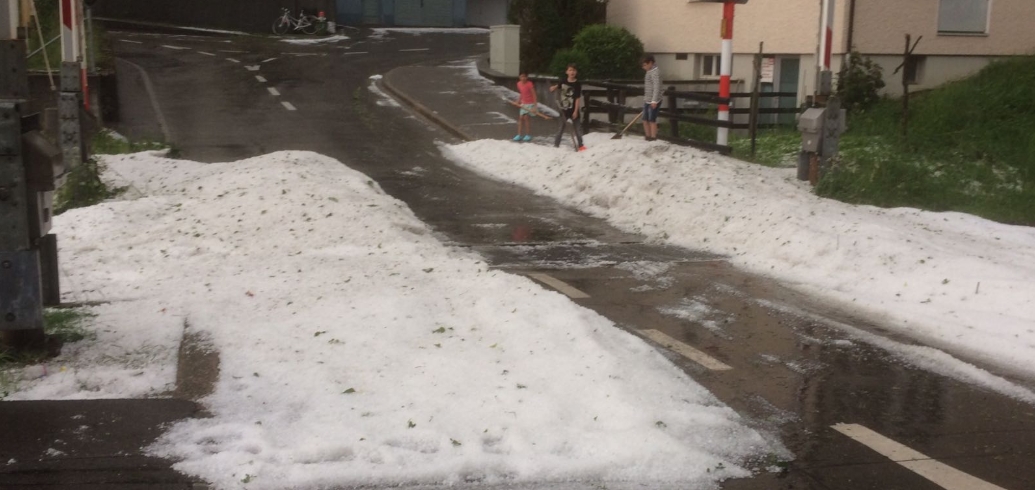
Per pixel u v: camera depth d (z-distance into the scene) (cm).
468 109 2427
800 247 991
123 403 552
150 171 1465
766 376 649
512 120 2272
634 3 2762
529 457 495
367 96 2722
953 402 606
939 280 867
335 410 543
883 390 626
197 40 3928
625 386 582
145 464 479
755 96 1761
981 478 494
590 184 1419
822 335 749
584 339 659
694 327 767
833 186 1362
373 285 809
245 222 1052
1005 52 2241
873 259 937
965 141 1709
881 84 2030
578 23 2903
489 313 722
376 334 671
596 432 523
